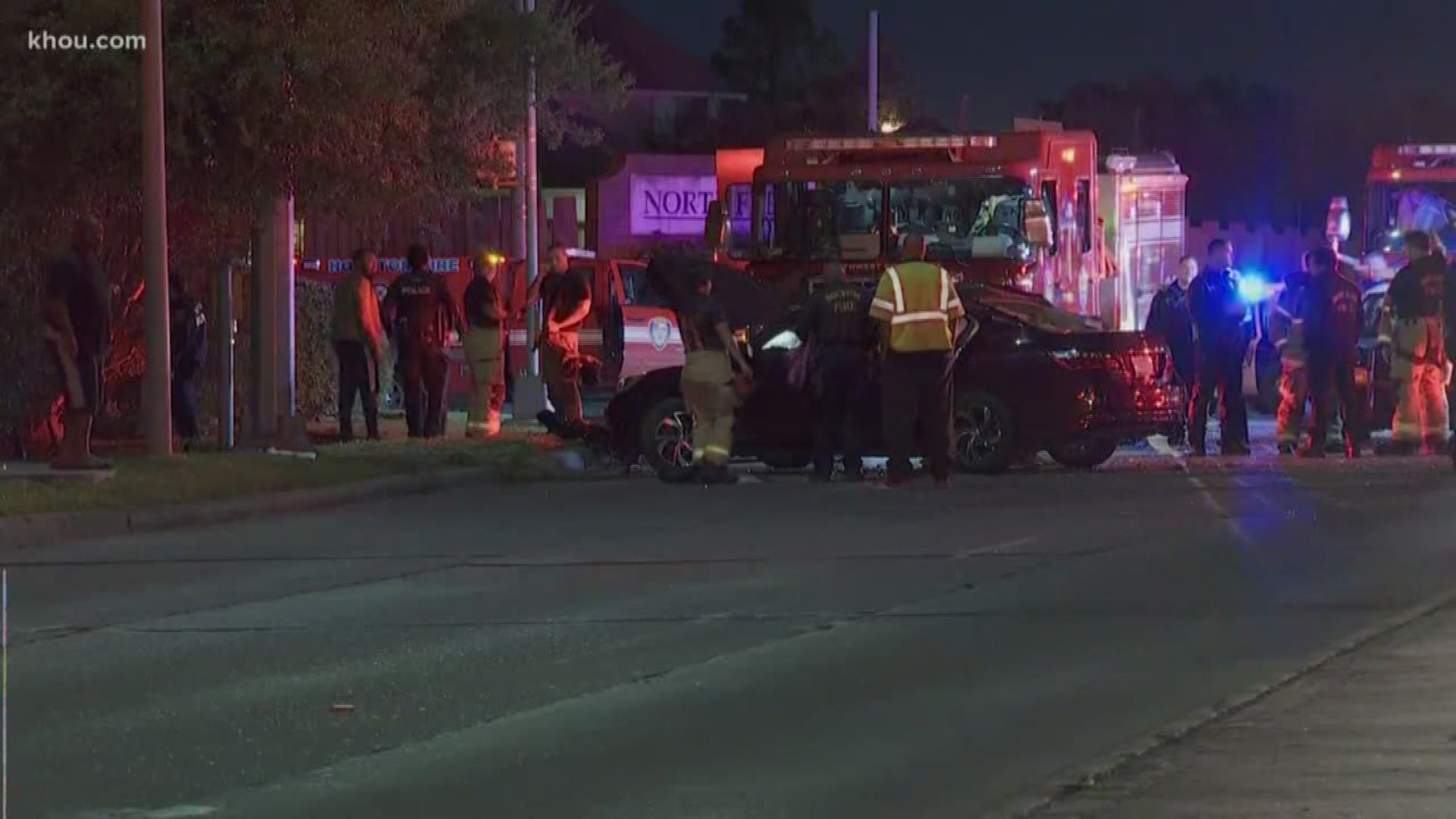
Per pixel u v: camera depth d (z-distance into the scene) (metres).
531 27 38.81
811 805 12.80
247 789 13.33
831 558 23.23
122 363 38.62
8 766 13.95
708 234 40.44
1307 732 14.47
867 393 32.28
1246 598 20.03
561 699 15.95
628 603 20.41
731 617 19.50
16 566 23.52
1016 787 13.12
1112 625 18.75
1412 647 17.50
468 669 17.19
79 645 18.45
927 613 19.48
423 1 34.97
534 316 45.75
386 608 20.33
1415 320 35.62
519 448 35.69
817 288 32.38
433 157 37.94
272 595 21.25
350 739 14.69
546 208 85.75
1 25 31.84
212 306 41.03
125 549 25.00
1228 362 36.00
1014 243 38.03
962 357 32.25
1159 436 37.72
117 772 13.78
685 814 12.61
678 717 15.30
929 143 38.78
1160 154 51.59
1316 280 35.19
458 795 13.12
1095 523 25.89
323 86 32.75
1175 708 15.37
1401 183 47.75
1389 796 12.63
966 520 26.48
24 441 34.75
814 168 38.78
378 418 42.72
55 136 32.38
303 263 52.94
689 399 31.97
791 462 35.72
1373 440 40.22
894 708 15.52
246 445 35.12
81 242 28.75
